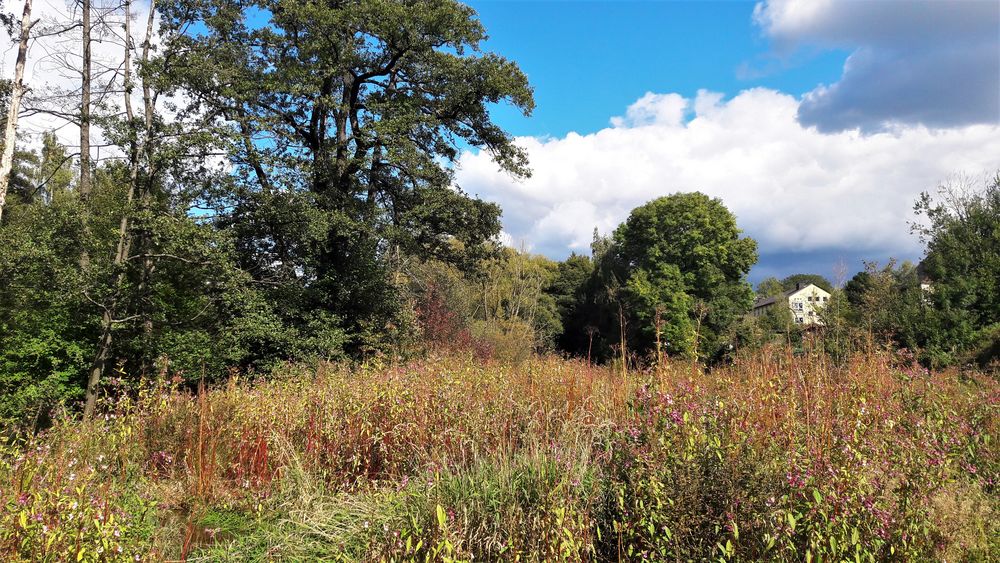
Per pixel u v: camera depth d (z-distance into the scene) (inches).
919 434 143.6
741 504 118.2
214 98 633.6
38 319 498.3
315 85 642.2
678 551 116.3
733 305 1444.4
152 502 170.2
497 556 131.1
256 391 284.7
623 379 203.5
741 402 155.6
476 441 188.2
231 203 642.2
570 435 179.2
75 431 227.5
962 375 286.2
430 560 129.5
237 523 191.9
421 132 735.7
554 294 1795.0
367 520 158.6
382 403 235.1
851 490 118.4
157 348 543.5
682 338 1235.9
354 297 708.7
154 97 598.2
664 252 1461.6
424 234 745.0
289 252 690.2
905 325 660.1
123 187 576.4
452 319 917.8
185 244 523.8
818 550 108.3
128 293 516.1
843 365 203.2
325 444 230.1
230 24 660.1
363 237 683.4
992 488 156.3
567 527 127.1
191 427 235.0
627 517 131.0
